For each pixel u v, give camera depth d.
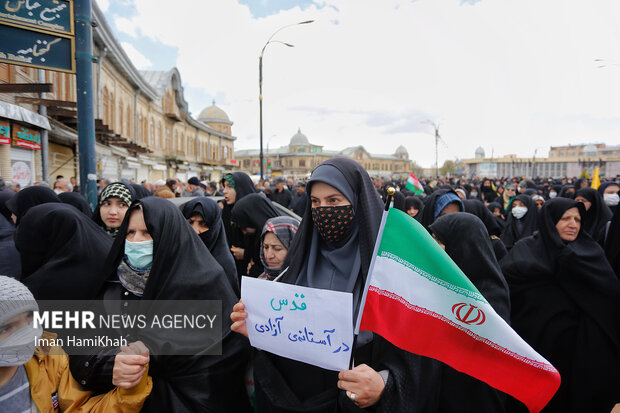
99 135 15.81
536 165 85.56
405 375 1.37
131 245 1.71
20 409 1.30
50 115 12.06
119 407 1.42
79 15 3.41
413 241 1.42
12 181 10.09
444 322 1.38
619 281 2.49
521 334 2.66
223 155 51.53
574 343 2.49
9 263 2.71
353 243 1.62
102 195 2.88
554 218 2.63
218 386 1.68
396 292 1.40
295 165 95.75
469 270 2.00
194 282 1.71
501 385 1.36
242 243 3.79
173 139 33.66
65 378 1.48
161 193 4.75
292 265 1.71
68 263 2.03
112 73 18.83
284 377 1.62
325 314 1.39
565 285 2.51
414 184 9.24
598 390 2.36
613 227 2.94
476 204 4.25
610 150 98.38
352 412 1.39
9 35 3.23
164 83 30.23
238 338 1.83
